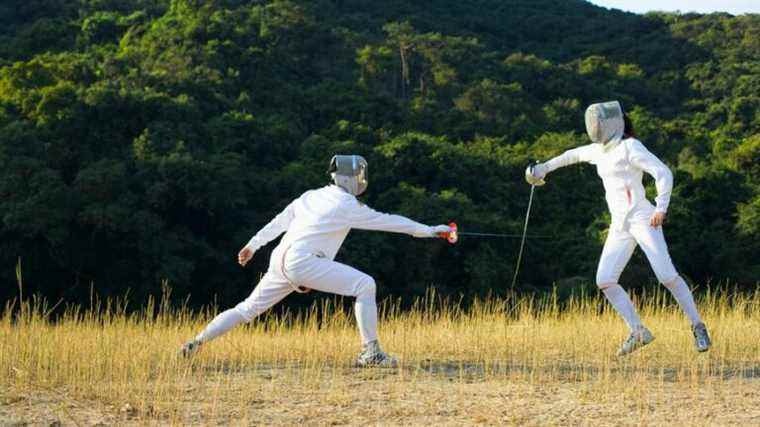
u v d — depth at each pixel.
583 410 6.00
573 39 95.69
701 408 6.07
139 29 63.88
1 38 66.62
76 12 73.44
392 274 36.16
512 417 5.77
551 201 45.78
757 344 8.78
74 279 34.34
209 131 43.94
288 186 40.59
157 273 33.09
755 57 79.81
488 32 97.75
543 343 9.11
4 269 32.97
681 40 85.25
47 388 6.63
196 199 35.62
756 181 46.53
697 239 42.06
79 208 33.81
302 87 63.75
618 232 7.92
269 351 8.49
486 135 58.84
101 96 40.00
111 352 7.88
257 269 35.72
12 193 33.06
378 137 53.53
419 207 39.38
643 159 7.67
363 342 7.52
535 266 39.78
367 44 74.31
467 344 9.02
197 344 7.53
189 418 5.77
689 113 70.31
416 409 6.02
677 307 11.55
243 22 68.00
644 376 7.07
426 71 71.00
